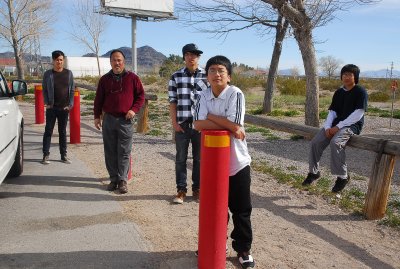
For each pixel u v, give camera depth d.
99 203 5.47
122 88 5.86
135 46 30.98
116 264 3.78
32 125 12.48
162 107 20.66
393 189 6.74
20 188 6.04
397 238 4.71
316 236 4.69
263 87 40.44
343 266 3.96
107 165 6.09
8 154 5.44
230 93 3.60
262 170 7.75
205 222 3.48
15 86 6.15
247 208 3.72
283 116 17.64
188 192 6.14
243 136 3.62
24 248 4.06
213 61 3.58
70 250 4.03
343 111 5.87
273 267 3.87
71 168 7.32
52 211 5.12
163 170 7.50
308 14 11.81
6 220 4.79
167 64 34.59
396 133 13.54
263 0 12.04
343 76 5.86
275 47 17.66
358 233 4.82
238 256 3.90
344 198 6.07
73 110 9.62
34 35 30.80
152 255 3.98
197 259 3.90
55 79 7.36
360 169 8.17
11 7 29.12
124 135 5.90
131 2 29.17
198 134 5.55
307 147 10.50
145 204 5.54
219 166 3.38
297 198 6.10
